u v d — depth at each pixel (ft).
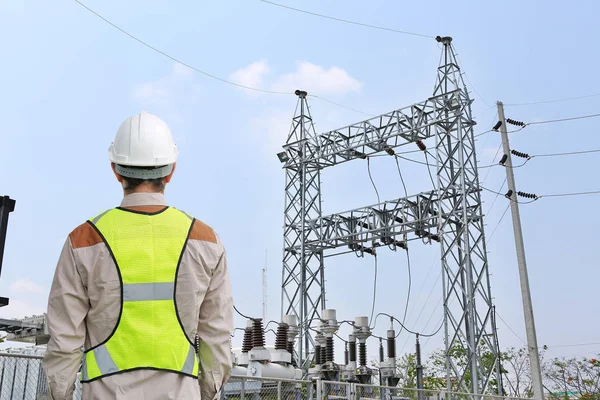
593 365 153.28
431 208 86.69
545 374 156.35
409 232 87.45
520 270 81.20
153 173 10.03
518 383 156.76
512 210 84.28
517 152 86.38
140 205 9.77
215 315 9.66
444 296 80.02
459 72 86.99
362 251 92.48
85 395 8.87
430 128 86.53
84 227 9.45
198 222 9.95
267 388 42.96
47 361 8.91
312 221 96.27
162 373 8.93
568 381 154.20
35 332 43.57
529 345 77.82
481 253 82.07
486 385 77.10
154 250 9.35
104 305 9.05
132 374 8.86
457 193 84.43
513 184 85.10
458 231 84.69
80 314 9.10
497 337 78.43
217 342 9.59
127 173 9.96
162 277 9.27
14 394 31.60
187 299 9.30
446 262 81.00
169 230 9.53
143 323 9.05
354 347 72.08
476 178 83.87
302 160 96.63
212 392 9.68
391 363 73.31
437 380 137.49
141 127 10.21
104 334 9.05
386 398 56.03
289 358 66.59
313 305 95.55
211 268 9.66
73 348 8.94
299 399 45.44
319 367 67.41
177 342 9.14
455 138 85.15
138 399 8.79
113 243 9.29
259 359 62.03
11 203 22.41
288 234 99.40
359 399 52.65
